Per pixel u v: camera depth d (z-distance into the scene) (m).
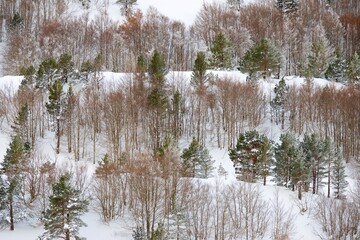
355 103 70.62
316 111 72.94
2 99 68.62
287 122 74.38
